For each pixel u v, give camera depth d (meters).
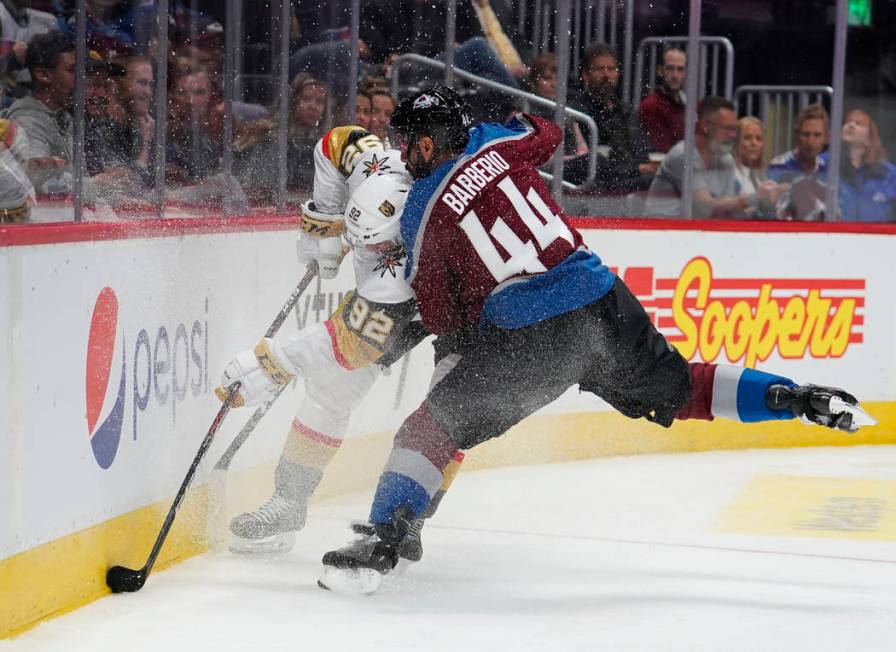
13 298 7.07
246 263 10.02
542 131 8.38
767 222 14.68
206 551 9.18
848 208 16.16
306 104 12.62
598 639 7.12
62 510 7.57
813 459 14.02
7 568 7.05
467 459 12.68
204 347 9.39
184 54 11.47
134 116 10.55
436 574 8.66
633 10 15.81
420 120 8.04
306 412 9.12
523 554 9.34
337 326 8.93
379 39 14.40
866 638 7.26
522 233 7.96
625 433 13.92
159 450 8.70
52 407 7.46
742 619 7.64
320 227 9.25
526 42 15.51
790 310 14.88
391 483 7.99
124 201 10.45
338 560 7.96
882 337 15.30
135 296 8.39
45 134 9.71
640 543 9.84
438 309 8.10
